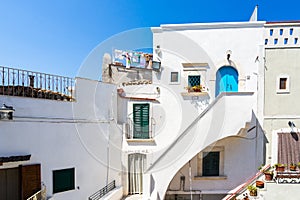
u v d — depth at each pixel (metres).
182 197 9.66
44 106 6.96
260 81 9.02
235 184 9.44
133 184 9.06
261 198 7.76
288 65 8.83
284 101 8.84
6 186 6.22
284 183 7.64
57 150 7.20
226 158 9.56
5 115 5.89
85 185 7.89
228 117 7.89
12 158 5.98
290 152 8.42
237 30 9.99
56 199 6.98
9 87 6.39
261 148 8.98
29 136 6.54
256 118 9.14
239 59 9.95
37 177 6.55
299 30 8.84
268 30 8.98
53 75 7.60
